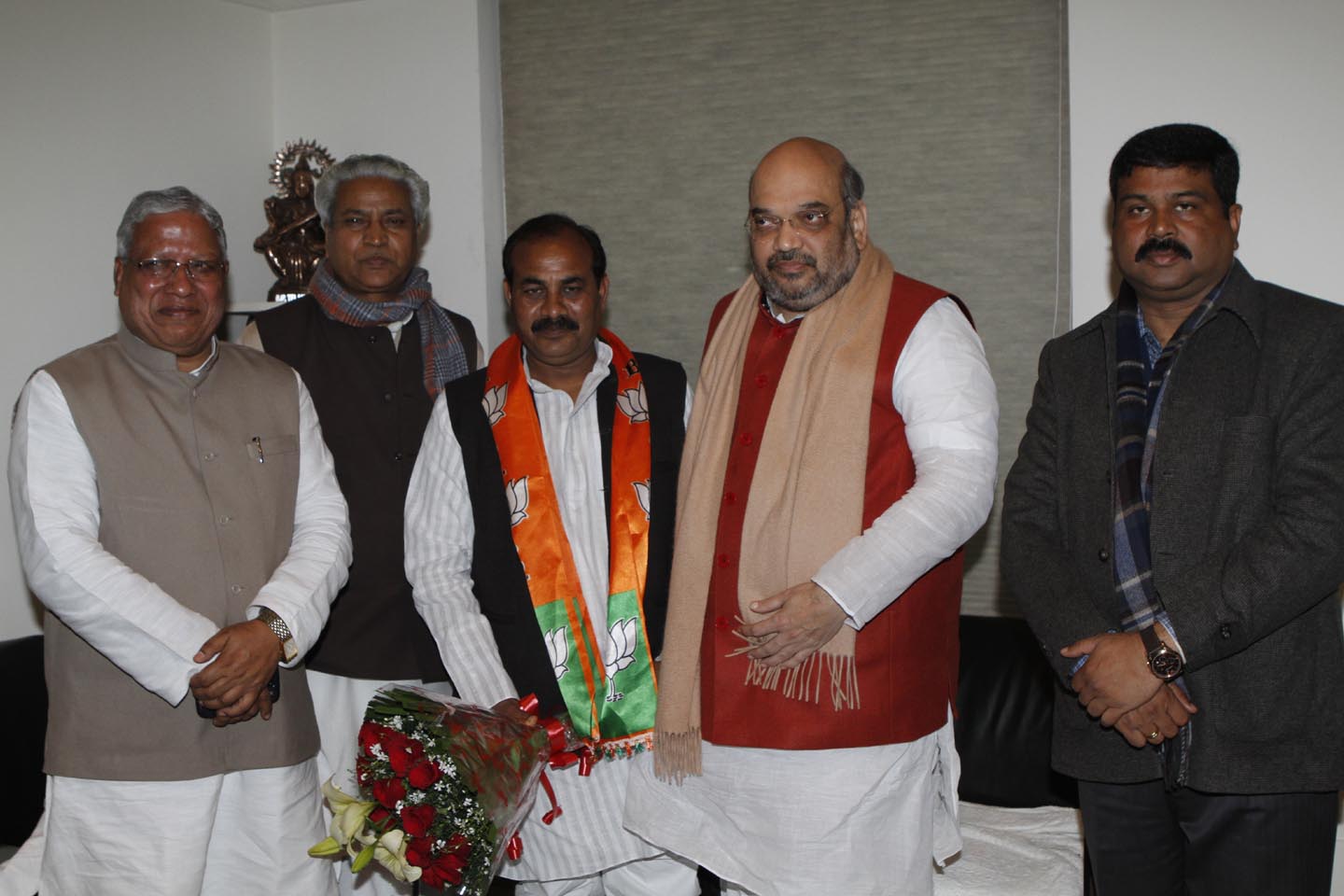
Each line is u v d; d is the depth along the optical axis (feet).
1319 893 6.29
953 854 7.20
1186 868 6.57
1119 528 6.49
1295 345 6.21
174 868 6.84
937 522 6.07
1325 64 9.25
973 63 10.95
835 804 6.52
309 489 7.59
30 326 10.64
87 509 6.76
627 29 12.02
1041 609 6.64
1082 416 6.83
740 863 6.85
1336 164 9.26
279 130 12.72
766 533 6.52
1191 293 6.44
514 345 7.79
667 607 7.06
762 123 11.63
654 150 12.01
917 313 6.50
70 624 6.66
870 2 11.21
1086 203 9.89
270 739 7.11
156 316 6.91
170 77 11.73
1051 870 8.34
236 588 7.07
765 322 6.97
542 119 12.37
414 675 8.51
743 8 11.62
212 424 7.18
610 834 7.43
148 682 6.63
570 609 7.27
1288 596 5.93
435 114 12.23
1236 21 9.42
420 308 9.09
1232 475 6.21
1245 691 6.18
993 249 11.00
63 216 10.87
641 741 7.24
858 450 6.40
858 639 6.46
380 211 8.70
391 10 12.28
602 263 7.51
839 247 6.49
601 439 7.52
